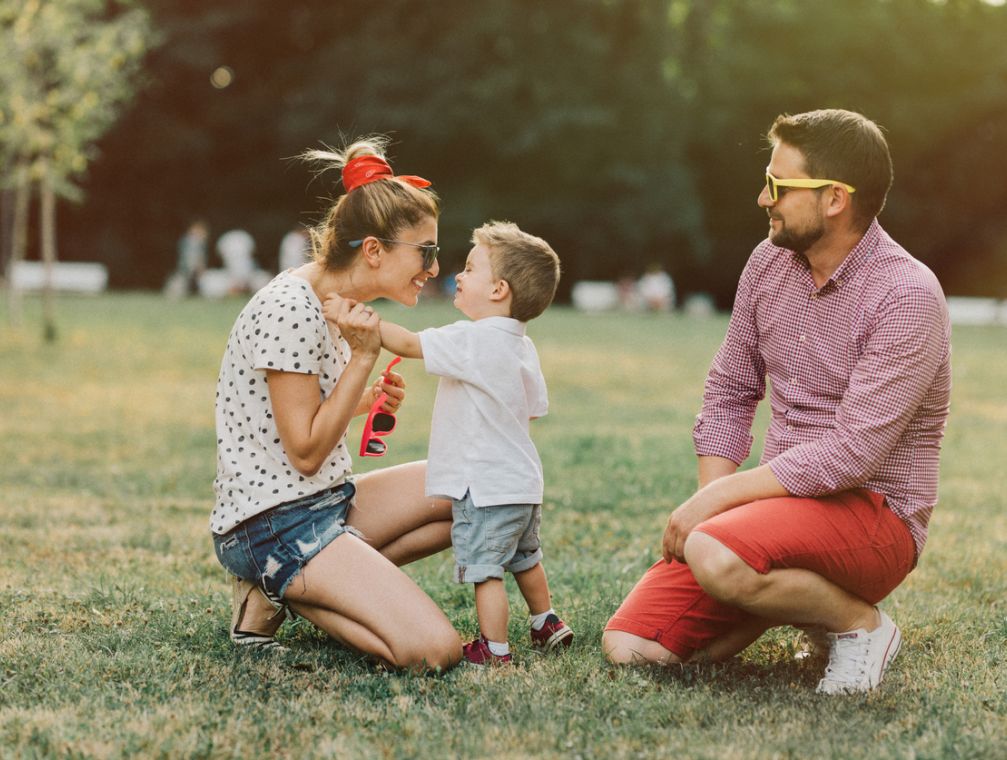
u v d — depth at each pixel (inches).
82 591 160.6
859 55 1530.5
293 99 1368.1
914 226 1647.4
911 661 138.3
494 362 132.8
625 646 134.3
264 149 1439.5
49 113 552.1
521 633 147.8
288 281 132.5
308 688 122.5
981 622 157.4
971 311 1507.1
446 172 1370.6
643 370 559.2
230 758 104.1
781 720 115.9
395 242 132.0
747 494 126.3
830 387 130.3
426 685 123.3
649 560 191.6
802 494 125.0
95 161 1368.1
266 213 1465.3
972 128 1563.7
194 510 229.8
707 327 971.9
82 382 435.8
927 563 194.5
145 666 127.9
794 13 1517.0
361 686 124.3
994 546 209.2
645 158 1364.4
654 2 1306.6
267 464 131.6
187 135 1385.3
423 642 127.7
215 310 900.6
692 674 131.0
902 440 127.4
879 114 1525.6
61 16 527.8
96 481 256.8
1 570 172.4
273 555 130.5
